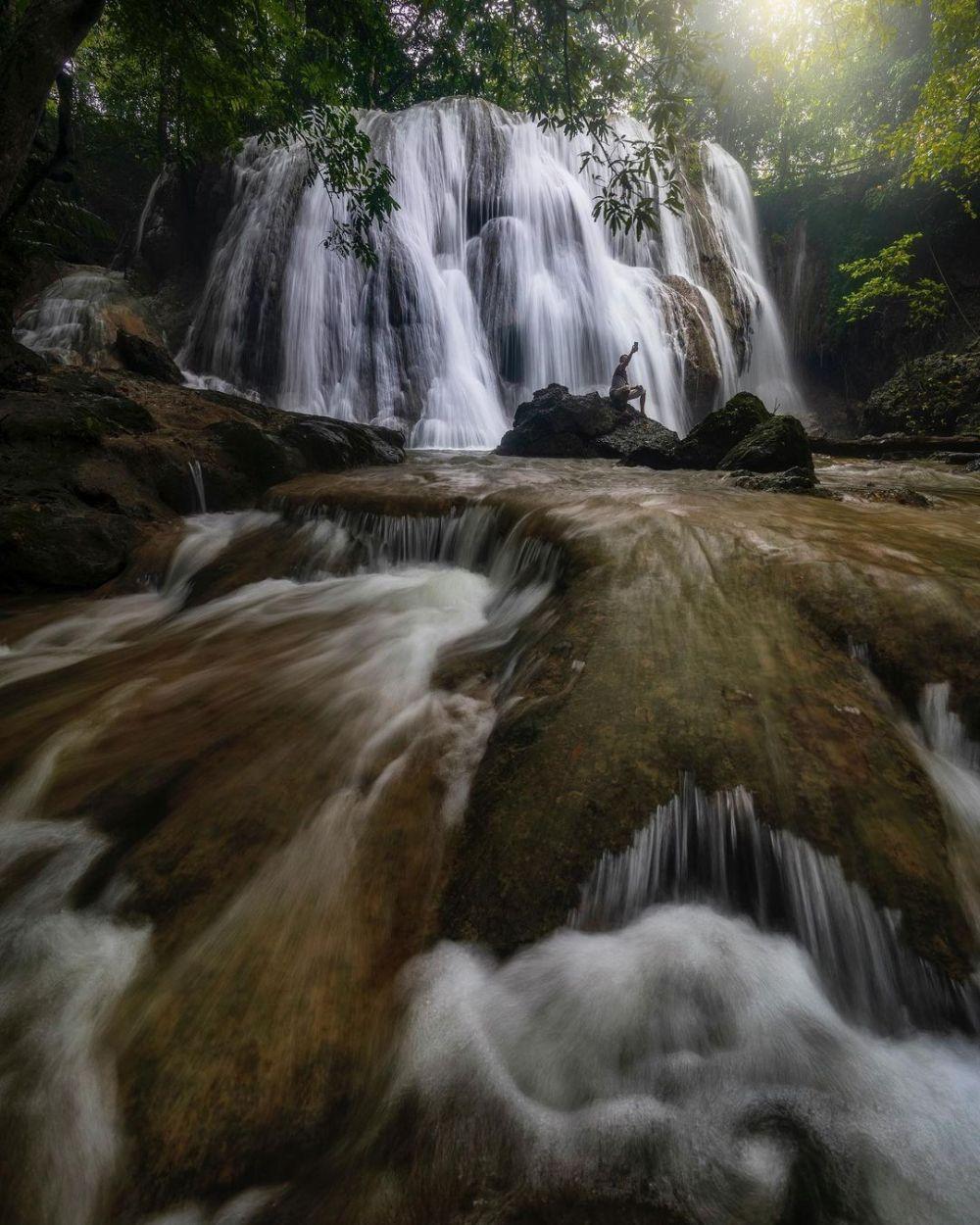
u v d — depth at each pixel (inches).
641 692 103.6
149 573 241.3
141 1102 64.1
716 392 719.1
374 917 84.2
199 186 746.8
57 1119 63.3
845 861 80.6
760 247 959.0
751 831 84.7
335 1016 72.4
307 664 151.8
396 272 621.9
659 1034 70.7
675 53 232.5
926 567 130.3
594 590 138.9
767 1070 68.1
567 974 75.5
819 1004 74.5
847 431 798.5
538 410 455.2
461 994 74.8
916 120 619.8
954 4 565.0
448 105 706.8
